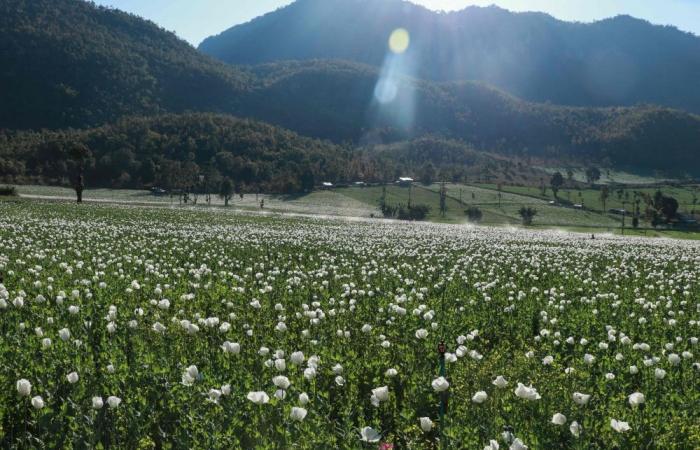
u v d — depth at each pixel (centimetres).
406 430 668
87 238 2692
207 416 654
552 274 2181
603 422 692
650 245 4316
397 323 1202
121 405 684
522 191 14362
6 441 612
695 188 16212
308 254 2592
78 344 870
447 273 2098
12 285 1420
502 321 1310
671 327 1269
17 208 5066
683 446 653
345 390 786
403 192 13762
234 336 1011
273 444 591
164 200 10906
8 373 755
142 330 1018
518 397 752
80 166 7569
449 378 852
